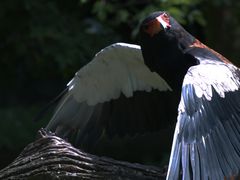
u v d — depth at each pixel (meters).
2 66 21.23
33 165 9.25
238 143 8.27
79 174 9.13
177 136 8.14
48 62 20.06
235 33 20.19
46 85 24.23
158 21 9.75
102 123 10.95
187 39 9.84
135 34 16.06
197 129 8.21
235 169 8.00
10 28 19.48
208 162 7.96
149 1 17.09
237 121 8.45
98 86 10.76
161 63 9.85
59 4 19.95
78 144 10.88
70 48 18.59
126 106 10.94
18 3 19.22
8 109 21.44
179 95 9.98
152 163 19.39
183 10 16.95
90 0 18.33
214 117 8.36
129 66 10.65
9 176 9.30
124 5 17.39
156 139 19.61
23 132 19.64
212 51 9.70
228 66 9.08
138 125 11.04
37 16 19.25
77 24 19.36
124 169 9.23
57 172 9.14
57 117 10.78
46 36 18.70
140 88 10.87
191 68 8.81
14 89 23.50
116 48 10.34
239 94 8.70
